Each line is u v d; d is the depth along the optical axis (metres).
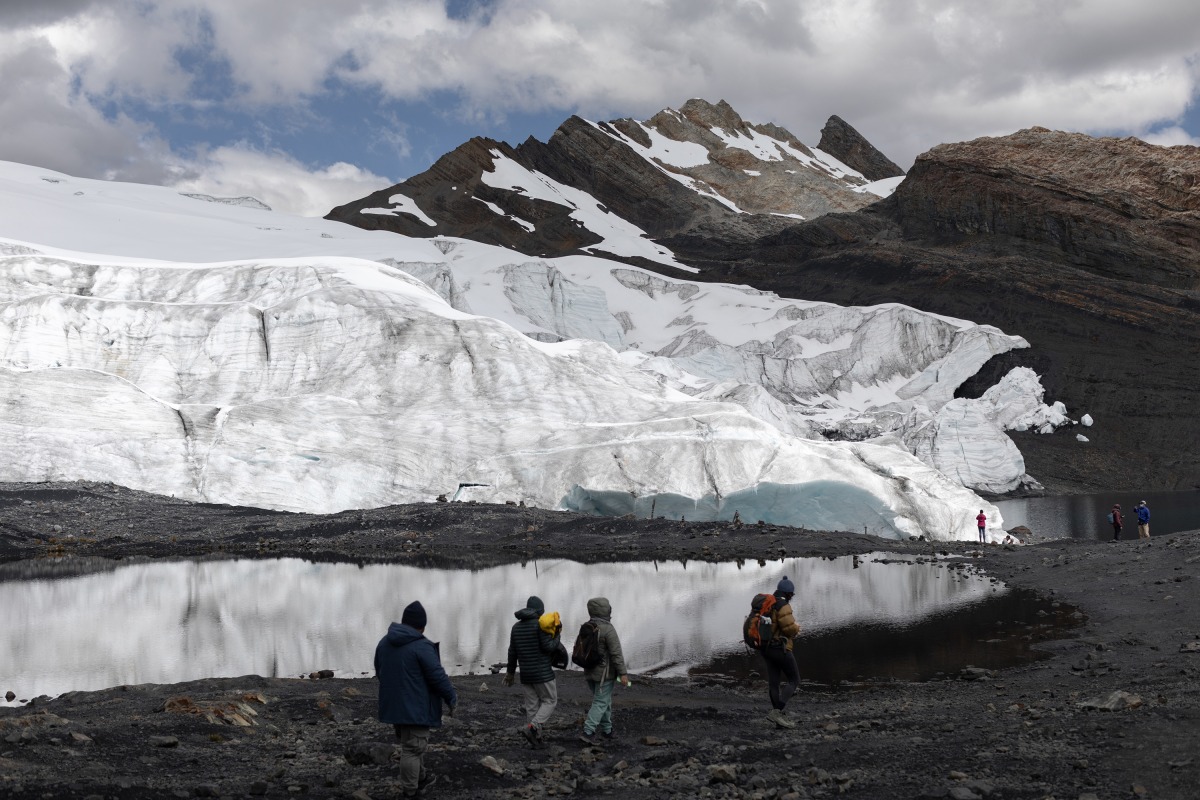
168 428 49.09
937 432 88.12
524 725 12.11
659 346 125.44
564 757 10.48
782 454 49.97
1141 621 18.89
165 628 21.80
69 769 8.95
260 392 57.50
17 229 93.06
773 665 13.32
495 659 18.91
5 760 8.98
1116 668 14.46
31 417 47.41
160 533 39.78
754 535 41.75
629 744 11.17
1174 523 57.78
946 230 157.88
